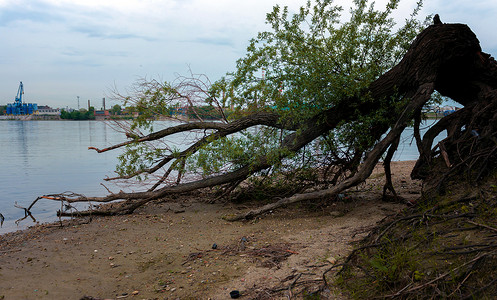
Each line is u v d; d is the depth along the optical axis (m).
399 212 5.69
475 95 8.05
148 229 7.28
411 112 7.23
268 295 4.16
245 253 5.66
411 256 3.99
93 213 8.62
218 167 8.45
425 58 7.39
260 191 9.26
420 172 7.21
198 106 9.77
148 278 4.90
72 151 26.17
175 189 8.77
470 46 7.37
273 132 9.03
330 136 8.30
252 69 8.54
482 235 3.95
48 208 10.00
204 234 6.83
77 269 5.21
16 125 87.19
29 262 5.48
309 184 9.04
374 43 8.45
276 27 8.62
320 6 8.53
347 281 4.21
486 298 3.03
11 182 13.88
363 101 7.76
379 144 7.40
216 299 4.21
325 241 5.88
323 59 7.80
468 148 6.42
